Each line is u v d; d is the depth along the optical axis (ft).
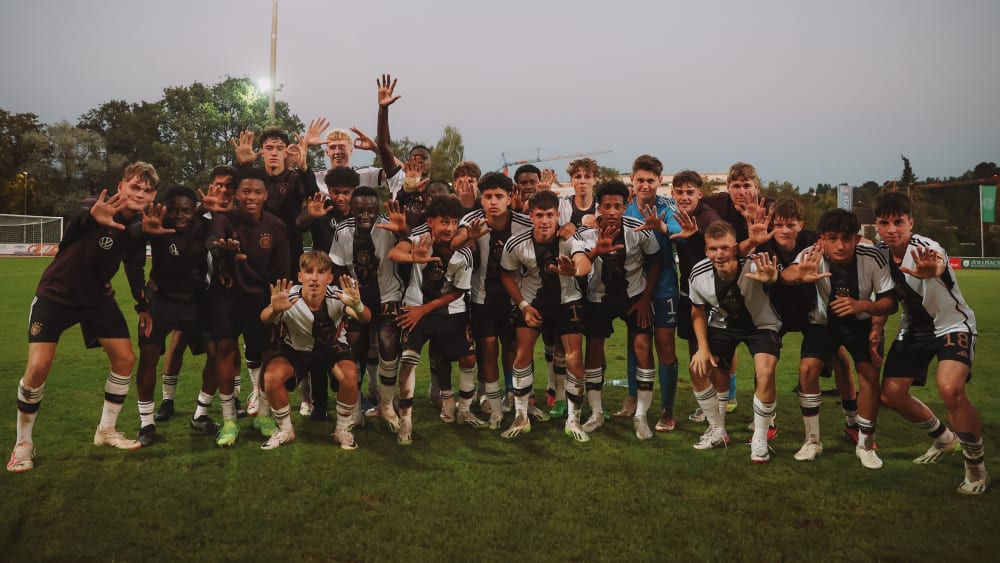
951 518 10.43
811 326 13.79
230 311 14.82
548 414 17.78
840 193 118.21
